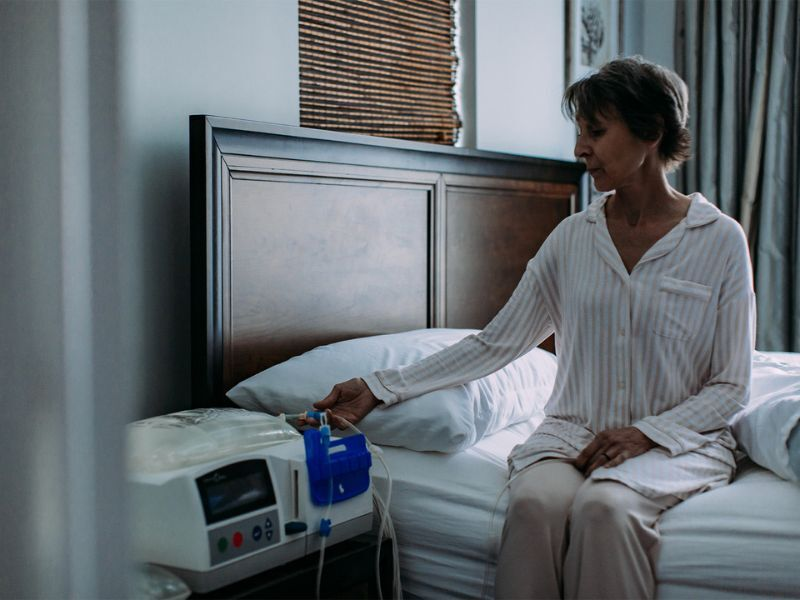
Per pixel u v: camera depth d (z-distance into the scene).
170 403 1.86
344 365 1.79
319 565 1.35
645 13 3.52
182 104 1.86
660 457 1.45
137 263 1.78
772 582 1.32
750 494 1.40
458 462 1.62
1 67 0.91
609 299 1.57
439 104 2.63
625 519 1.32
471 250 2.47
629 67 1.54
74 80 0.88
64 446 0.91
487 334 1.73
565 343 1.68
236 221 1.81
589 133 1.57
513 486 1.48
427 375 1.70
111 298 0.87
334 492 1.43
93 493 0.88
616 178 1.57
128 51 0.89
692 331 1.54
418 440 1.64
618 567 1.31
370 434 1.67
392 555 1.53
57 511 0.92
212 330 1.76
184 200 1.88
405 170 2.23
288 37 2.10
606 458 1.45
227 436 1.40
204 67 1.90
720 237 1.55
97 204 0.87
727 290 1.54
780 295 3.12
